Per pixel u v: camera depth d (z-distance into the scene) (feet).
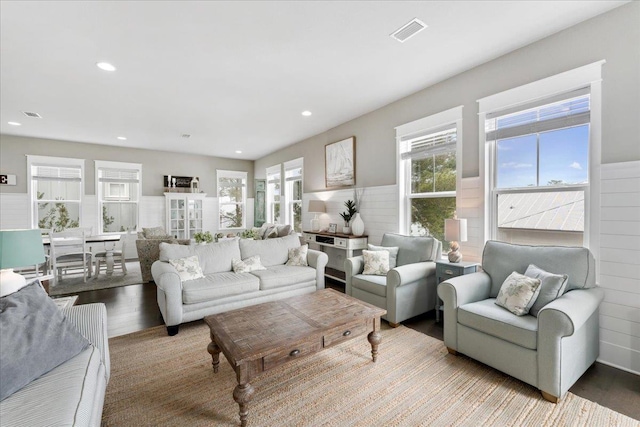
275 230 19.44
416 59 9.58
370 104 13.60
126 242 21.70
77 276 16.44
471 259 10.38
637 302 6.96
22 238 5.95
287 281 11.32
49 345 4.56
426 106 11.83
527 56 8.82
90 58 9.20
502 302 7.38
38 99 12.46
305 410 5.78
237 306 10.32
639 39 6.93
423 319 10.52
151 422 5.46
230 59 9.39
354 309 7.68
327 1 6.81
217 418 5.58
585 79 7.71
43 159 19.29
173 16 7.25
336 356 7.85
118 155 21.83
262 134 18.66
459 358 7.73
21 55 8.95
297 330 6.42
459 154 10.68
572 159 8.22
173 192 23.67
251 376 5.44
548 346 5.90
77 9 6.91
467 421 5.45
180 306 9.23
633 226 7.02
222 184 26.61
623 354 7.14
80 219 20.45
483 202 10.00
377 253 11.39
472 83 10.25
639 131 6.95
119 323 10.09
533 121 8.90
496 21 7.67
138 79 10.70
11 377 3.91
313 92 12.14
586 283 7.09
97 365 4.92
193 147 22.29
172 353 8.04
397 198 13.23
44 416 3.49
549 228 8.66
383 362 7.54
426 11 7.23
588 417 5.50
